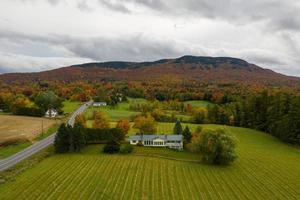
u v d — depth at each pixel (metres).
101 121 129.25
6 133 136.62
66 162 93.75
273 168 96.19
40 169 86.50
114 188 74.31
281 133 139.38
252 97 173.62
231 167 95.56
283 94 159.50
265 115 160.88
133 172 86.19
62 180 78.31
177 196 71.12
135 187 75.44
